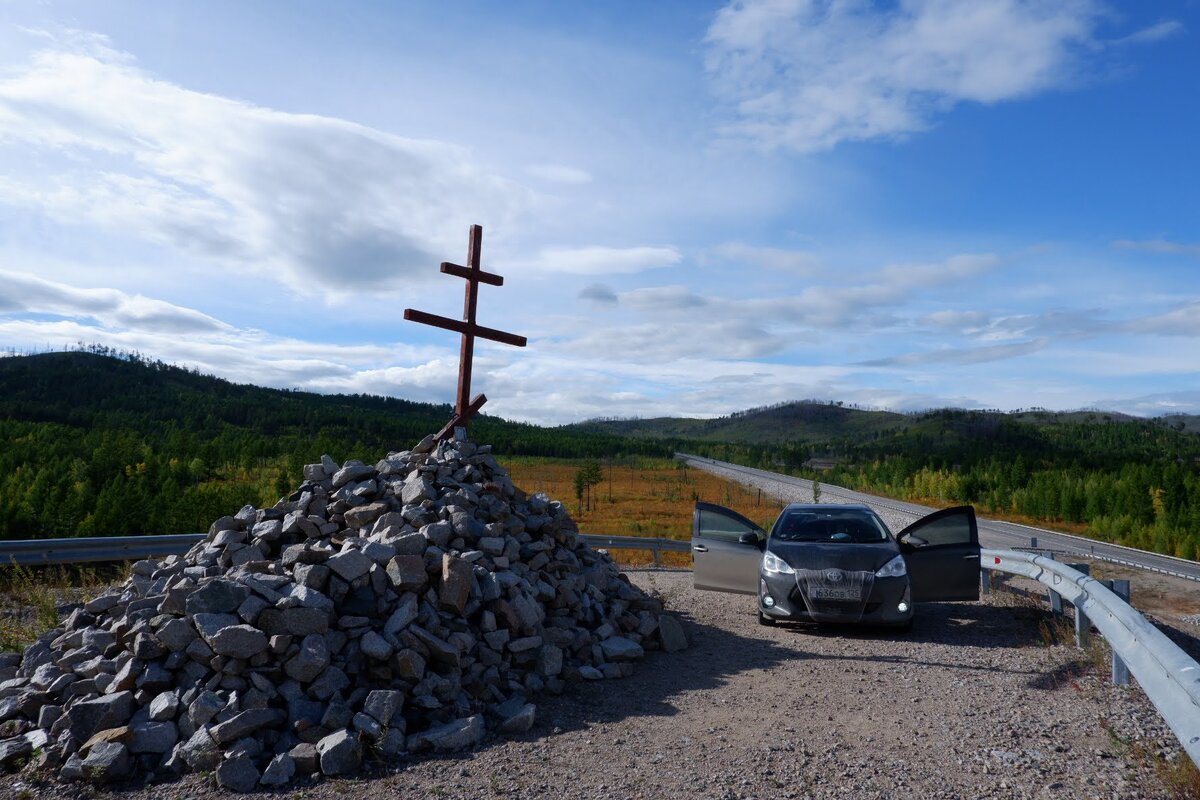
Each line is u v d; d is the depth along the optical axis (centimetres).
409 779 451
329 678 531
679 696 645
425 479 822
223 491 2677
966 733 530
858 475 9800
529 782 445
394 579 616
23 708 521
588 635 746
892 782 440
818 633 933
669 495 6025
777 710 601
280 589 589
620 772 461
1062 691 640
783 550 973
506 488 884
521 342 1004
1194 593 1390
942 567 1014
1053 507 5488
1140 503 4847
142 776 459
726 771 462
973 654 803
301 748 467
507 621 664
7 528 2045
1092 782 431
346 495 796
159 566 766
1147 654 527
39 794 429
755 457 15538
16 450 5594
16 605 934
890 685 678
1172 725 420
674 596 1234
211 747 466
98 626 655
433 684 561
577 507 5166
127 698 504
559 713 593
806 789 432
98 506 2231
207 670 525
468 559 683
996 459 8388
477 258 965
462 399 955
